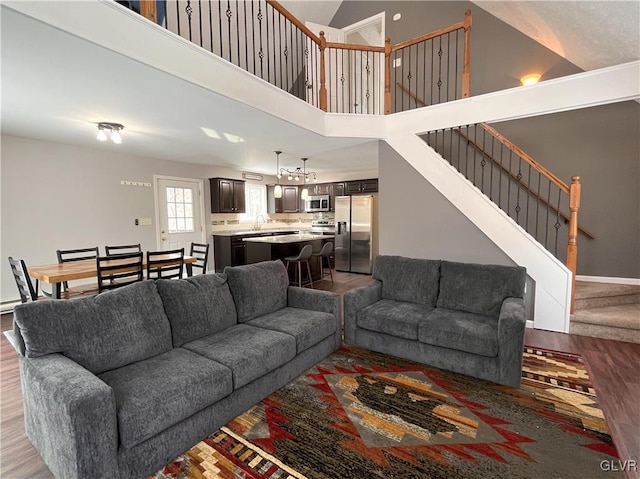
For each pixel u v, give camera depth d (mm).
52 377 1437
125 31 2035
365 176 7867
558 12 3307
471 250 3752
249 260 5859
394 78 5332
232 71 2777
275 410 2029
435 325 2518
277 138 4172
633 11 2617
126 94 2670
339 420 1937
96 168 4863
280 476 1531
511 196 4465
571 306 3264
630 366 2541
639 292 3562
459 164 4746
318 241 6293
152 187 5652
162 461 1565
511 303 2514
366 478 1516
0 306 3895
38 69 2215
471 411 2016
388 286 3283
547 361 2646
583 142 4078
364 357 2770
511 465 1579
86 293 3227
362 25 5582
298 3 5273
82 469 1284
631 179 3887
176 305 2193
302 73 5910
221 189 6695
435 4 4902
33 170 4223
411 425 1889
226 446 1720
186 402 1620
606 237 4039
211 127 3664
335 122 4043
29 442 1761
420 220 4055
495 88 4539
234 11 4621
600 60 3680
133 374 1734
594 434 1788
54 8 1713
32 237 4230
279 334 2322
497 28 4484
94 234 4863
